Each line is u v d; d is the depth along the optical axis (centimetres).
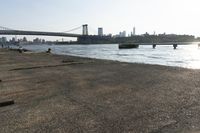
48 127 486
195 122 472
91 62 2061
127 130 451
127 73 1247
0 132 469
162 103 623
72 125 490
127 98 693
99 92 790
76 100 695
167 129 446
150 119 505
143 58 3928
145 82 946
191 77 1029
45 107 635
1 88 924
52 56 3394
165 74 1153
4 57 3212
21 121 529
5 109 632
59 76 1220
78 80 1066
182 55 4822
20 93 823
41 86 946
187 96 686
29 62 2262
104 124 488
